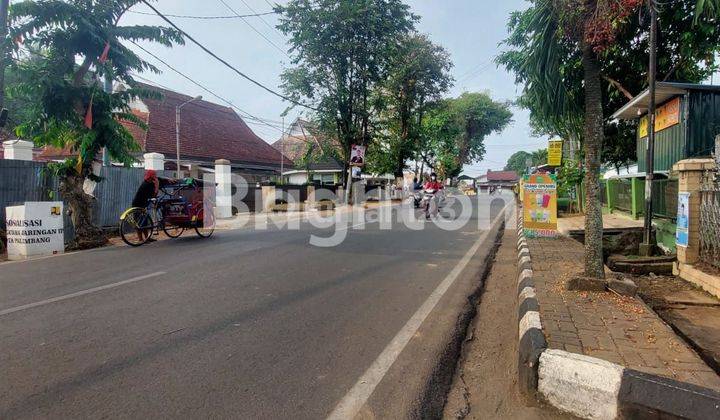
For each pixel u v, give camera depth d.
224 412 2.83
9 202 9.98
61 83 9.52
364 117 24.92
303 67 23.25
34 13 9.05
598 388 2.80
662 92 9.21
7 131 20.44
